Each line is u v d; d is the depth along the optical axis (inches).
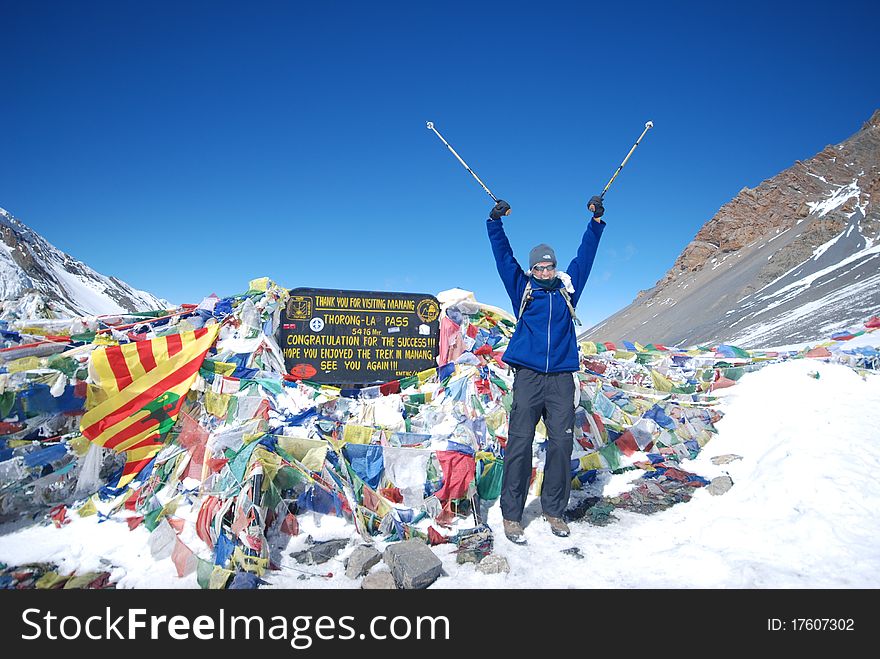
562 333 151.0
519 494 145.6
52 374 165.2
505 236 159.9
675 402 243.3
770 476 162.7
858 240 3223.4
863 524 129.4
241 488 134.9
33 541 133.9
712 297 3779.5
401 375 244.8
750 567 116.7
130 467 161.2
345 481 155.2
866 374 248.4
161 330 220.5
